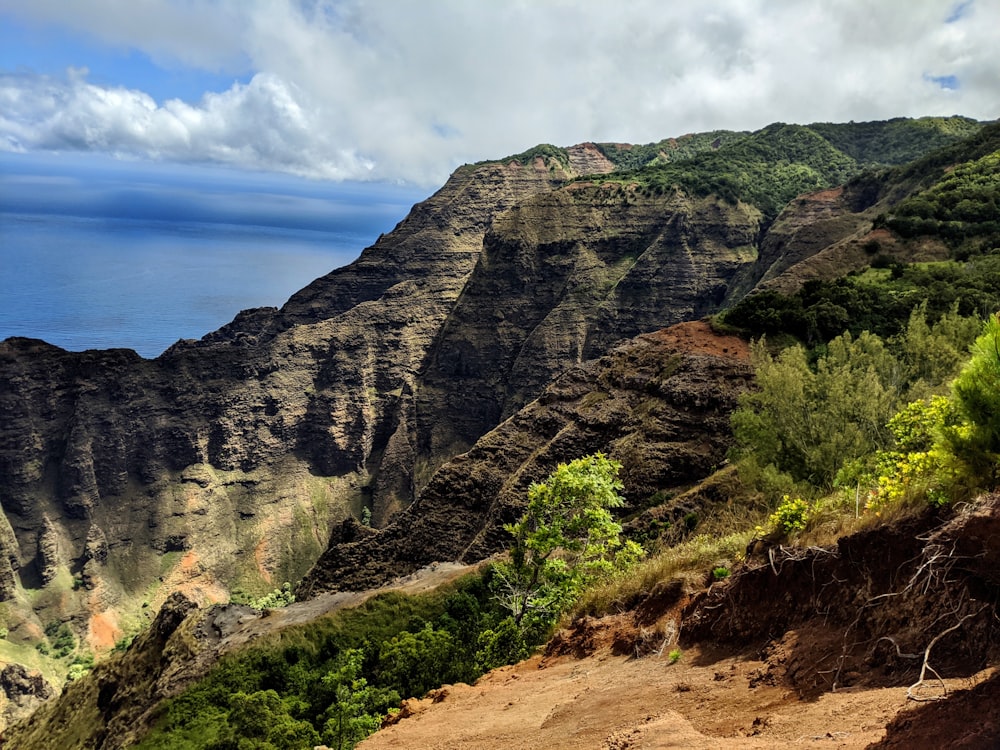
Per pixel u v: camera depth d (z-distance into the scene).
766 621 9.88
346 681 32.34
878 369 31.22
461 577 47.00
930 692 6.22
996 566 6.49
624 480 52.78
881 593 8.06
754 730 7.18
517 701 12.48
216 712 37.50
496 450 63.28
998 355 7.92
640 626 13.55
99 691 50.66
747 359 57.62
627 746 7.67
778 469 24.89
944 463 8.16
